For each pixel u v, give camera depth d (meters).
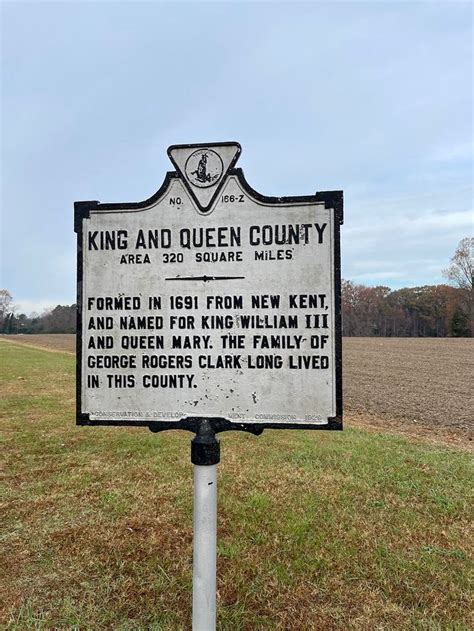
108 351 2.64
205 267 2.57
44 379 17.67
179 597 3.17
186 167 2.59
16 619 2.94
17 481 5.59
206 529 2.39
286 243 2.51
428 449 7.32
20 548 3.87
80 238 2.67
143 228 2.63
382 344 52.16
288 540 3.96
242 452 6.90
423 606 3.08
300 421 2.47
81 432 8.46
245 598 3.16
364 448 7.20
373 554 3.74
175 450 7.06
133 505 4.77
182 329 2.59
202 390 2.56
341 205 2.47
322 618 2.96
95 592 3.23
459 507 4.69
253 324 2.53
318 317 2.48
